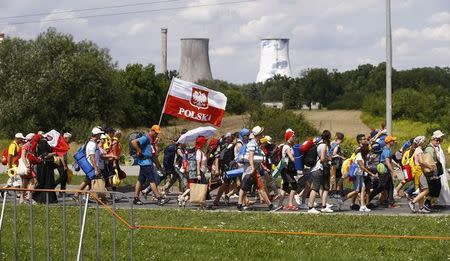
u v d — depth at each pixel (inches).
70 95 2763.3
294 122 1870.1
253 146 651.5
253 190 769.6
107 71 2878.9
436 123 2664.9
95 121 2657.5
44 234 502.6
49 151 694.5
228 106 3796.8
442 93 3016.7
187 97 814.5
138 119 3442.4
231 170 682.8
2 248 450.6
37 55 2709.2
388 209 677.9
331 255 442.3
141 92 3496.6
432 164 640.4
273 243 475.5
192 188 665.0
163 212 617.6
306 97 4005.9
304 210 660.7
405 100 2832.2
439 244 475.5
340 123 2967.5
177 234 507.5
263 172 661.9
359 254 445.1
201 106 818.2
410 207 655.8
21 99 2615.7
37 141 691.4
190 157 671.8
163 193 748.6
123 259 430.6
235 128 2827.3
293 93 4025.6
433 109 2773.1
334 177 759.7
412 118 2797.7
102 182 669.9
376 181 676.1
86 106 2795.3
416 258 436.8
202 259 432.1
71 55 2805.1
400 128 2689.5
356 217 595.2
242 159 653.9
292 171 658.2
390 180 681.0
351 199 697.0
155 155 762.8
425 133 2465.6
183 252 451.2
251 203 674.8
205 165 678.5
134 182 971.3
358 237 497.4
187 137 725.3
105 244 472.1
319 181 641.0
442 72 3686.0
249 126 1841.8
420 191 643.5
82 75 2778.1
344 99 3848.4
